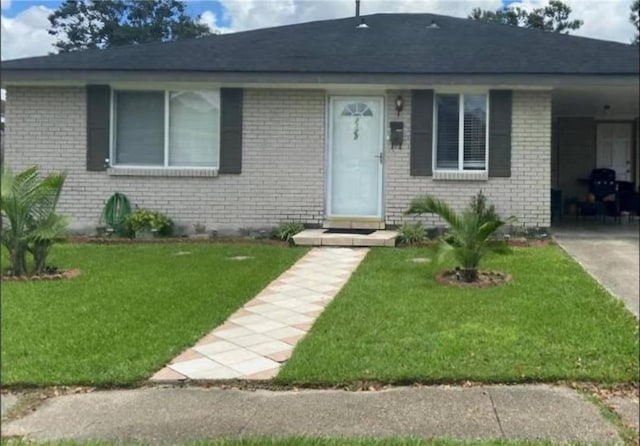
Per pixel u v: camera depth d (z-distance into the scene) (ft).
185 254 30.53
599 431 11.98
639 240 34.47
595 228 40.55
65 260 28.66
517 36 39.83
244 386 14.47
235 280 24.40
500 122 35.35
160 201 37.04
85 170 36.96
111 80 35.35
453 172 35.81
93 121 36.73
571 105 44.88
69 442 11.69
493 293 21.77
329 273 26.22
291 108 36.50
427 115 35.81
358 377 14.52
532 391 13.87
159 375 15.01
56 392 14.26
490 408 13.04
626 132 52.16
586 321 18.34
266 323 19.02
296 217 36.78
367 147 37.24
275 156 36.65
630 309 20.16
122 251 31.45
